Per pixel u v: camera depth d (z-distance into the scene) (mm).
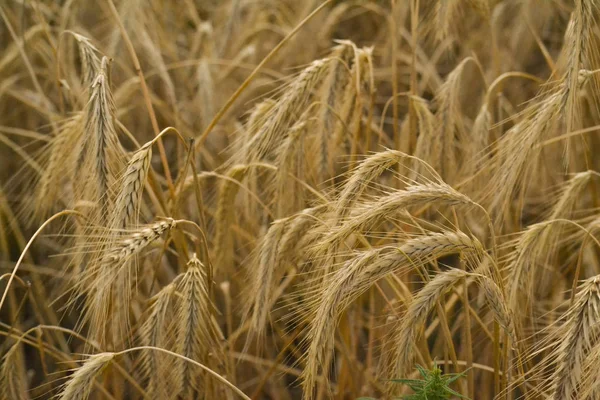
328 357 2529
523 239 2826
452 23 4004
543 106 2900
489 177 3488
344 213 2713
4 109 5383
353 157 3439
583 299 2260
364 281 2475
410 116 3607
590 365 2268
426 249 2516
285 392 4117
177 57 5469
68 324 4340
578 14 2680
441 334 3805
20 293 4527
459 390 3141
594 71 2945
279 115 3125
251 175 3350
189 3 5457
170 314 2916
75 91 4570
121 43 4785
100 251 2592
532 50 5691
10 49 5195
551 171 4215
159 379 2922
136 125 5355
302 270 3498
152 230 2568
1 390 3062
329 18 5559
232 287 4102
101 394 3389
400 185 3605
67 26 5234
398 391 2672
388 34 5645
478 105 5133
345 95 3584
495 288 2523
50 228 4547
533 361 3461
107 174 2758
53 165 3244
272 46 5758
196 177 2949
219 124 4867
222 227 3412
